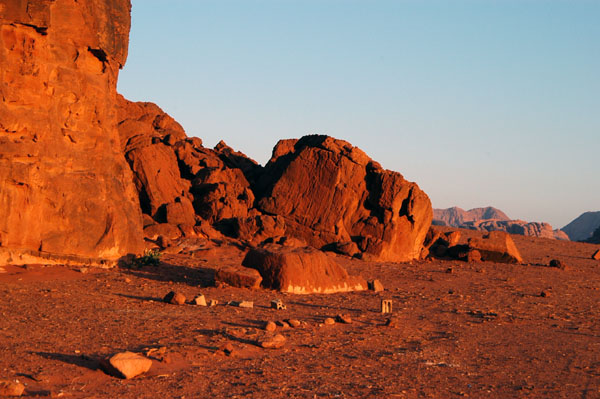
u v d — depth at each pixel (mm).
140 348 10344
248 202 37625
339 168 36625
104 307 14391
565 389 9398
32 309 13273
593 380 10141
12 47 19984
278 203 36969
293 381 9039
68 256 20797
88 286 17672
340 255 34875
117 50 25609
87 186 21922
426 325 15469
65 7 21875
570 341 14133
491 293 23828
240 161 43125
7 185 19297
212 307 15734
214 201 36094
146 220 32062
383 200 36625
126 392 7844
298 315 15617
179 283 20156
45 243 20297
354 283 22594
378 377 9656
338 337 13008
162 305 15422
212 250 28922
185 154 38375
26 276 18047
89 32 22734
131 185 26562
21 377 8039
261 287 20344
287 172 37469
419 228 38188
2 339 10180
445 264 36500
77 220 21375
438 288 24859
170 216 32812
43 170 20391
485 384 9531
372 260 34438
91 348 10047
